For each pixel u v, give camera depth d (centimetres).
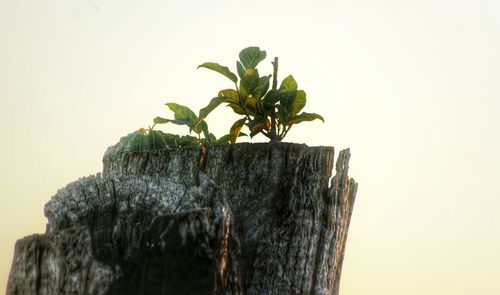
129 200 88
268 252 91
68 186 90
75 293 82
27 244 83
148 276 82
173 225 83
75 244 82
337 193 93
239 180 93
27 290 83
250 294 90
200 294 82
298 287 91
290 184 93
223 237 83
